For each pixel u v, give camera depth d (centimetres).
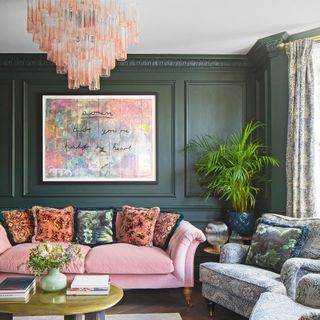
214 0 325
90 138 474
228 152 429
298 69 388
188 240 365
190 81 481
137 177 475
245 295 288
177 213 421
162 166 477
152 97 477
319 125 385
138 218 411
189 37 414
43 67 476
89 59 296
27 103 475
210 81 482
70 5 258
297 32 400
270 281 281
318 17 362
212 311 340
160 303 374
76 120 474
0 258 358
